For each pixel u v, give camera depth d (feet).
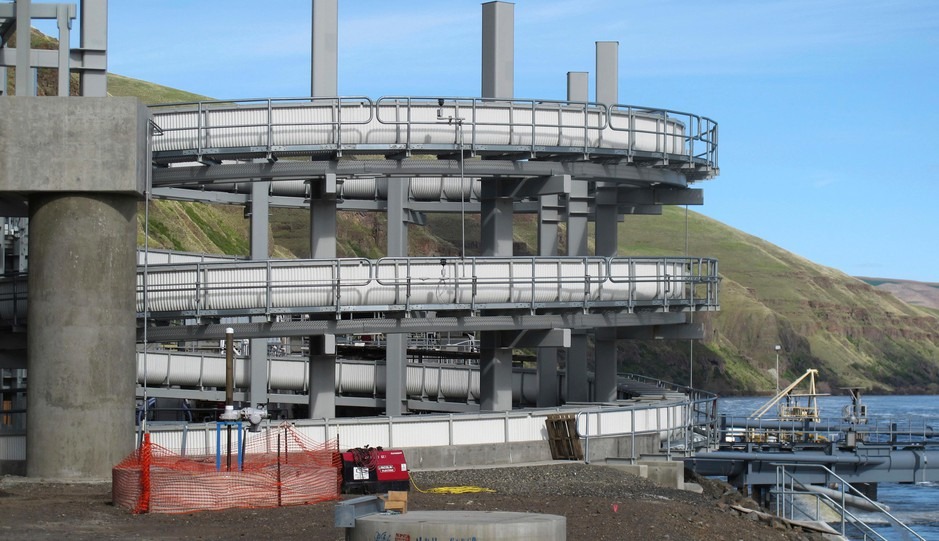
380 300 116.78
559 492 90.27
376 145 121.39
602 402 132.87
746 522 88.48
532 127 124.36
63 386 94.38
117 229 95.81
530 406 161.07
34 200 95.40
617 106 128.98
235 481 77.97
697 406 148.36
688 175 143.95
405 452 102.73
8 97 93.76
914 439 175.42
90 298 94.68
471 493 87.66
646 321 133.90
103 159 94.07
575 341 154.71
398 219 149.48
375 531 51.67
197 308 114.62
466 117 123.54
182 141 121.08
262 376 149.79
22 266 149.79
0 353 116.26
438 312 127.44
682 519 81.66
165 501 75.87
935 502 237.86
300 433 99.66
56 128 93.91
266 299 114.52
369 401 154.71
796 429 168.35
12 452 99.30
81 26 100.94
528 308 121.90
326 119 121.49
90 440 94.43
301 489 80.59
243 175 123.75
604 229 147.23
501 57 134.62
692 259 133.59
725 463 135.74
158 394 150.92
